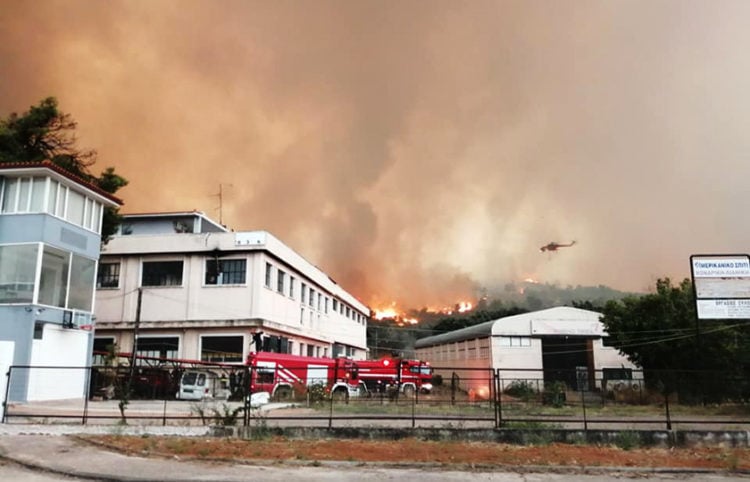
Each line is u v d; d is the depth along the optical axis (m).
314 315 50.88
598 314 47.69
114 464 11.76
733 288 25.36
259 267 37.16
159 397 27.47
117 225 32.19
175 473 11.13
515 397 25.03
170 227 44.28
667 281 38.31
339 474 11.57
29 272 23.14
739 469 12.75
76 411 18.97
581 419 19.31
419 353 72.12
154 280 38.16
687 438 15.58
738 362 32.53
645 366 37.81
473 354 51.50
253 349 36.00
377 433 15.52
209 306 36.94
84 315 25.48
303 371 30.22
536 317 47.47
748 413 21.89
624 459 13.52
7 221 23.78
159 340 37.19
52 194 24.34
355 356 71.69
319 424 17.55
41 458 12.10
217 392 27.47
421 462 12.74
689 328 35.03
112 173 31.75
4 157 27.69
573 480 11.66
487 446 14.84
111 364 27.41
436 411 22.14
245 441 14.57
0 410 16.61
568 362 48.91
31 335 22.47
